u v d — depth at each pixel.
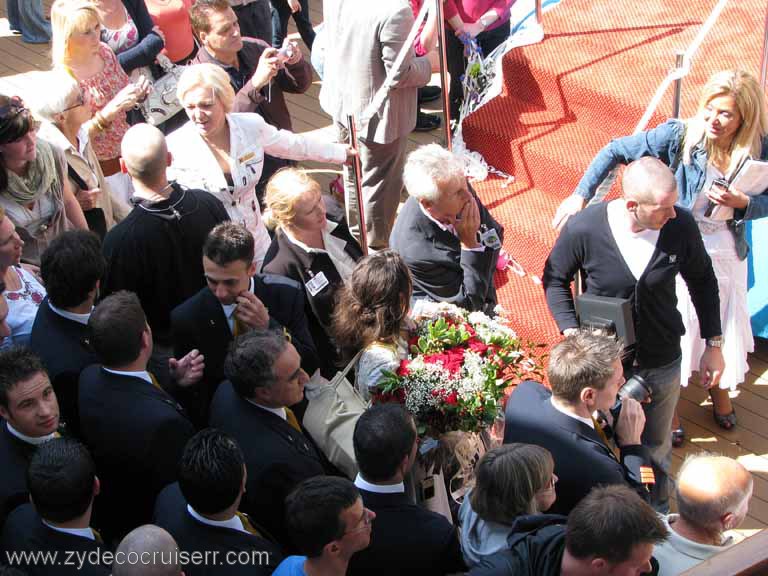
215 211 3.67
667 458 4.21
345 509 2.37
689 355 4.55
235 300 3.27
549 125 5.46
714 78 3.94
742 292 4.51
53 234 4.01
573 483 3.01
